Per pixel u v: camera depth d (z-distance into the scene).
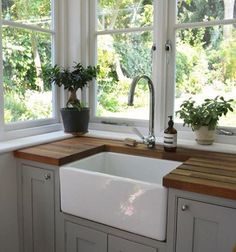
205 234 1.19
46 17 2.20
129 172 1.82
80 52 2.35
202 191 1.16
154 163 1.73
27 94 2.09
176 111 1.94
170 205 1.25
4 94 1.91
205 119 1.73
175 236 1.25
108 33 2.26
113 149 1.87
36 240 1.72
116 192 1.36
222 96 1.87
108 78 2.31
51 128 2.25
